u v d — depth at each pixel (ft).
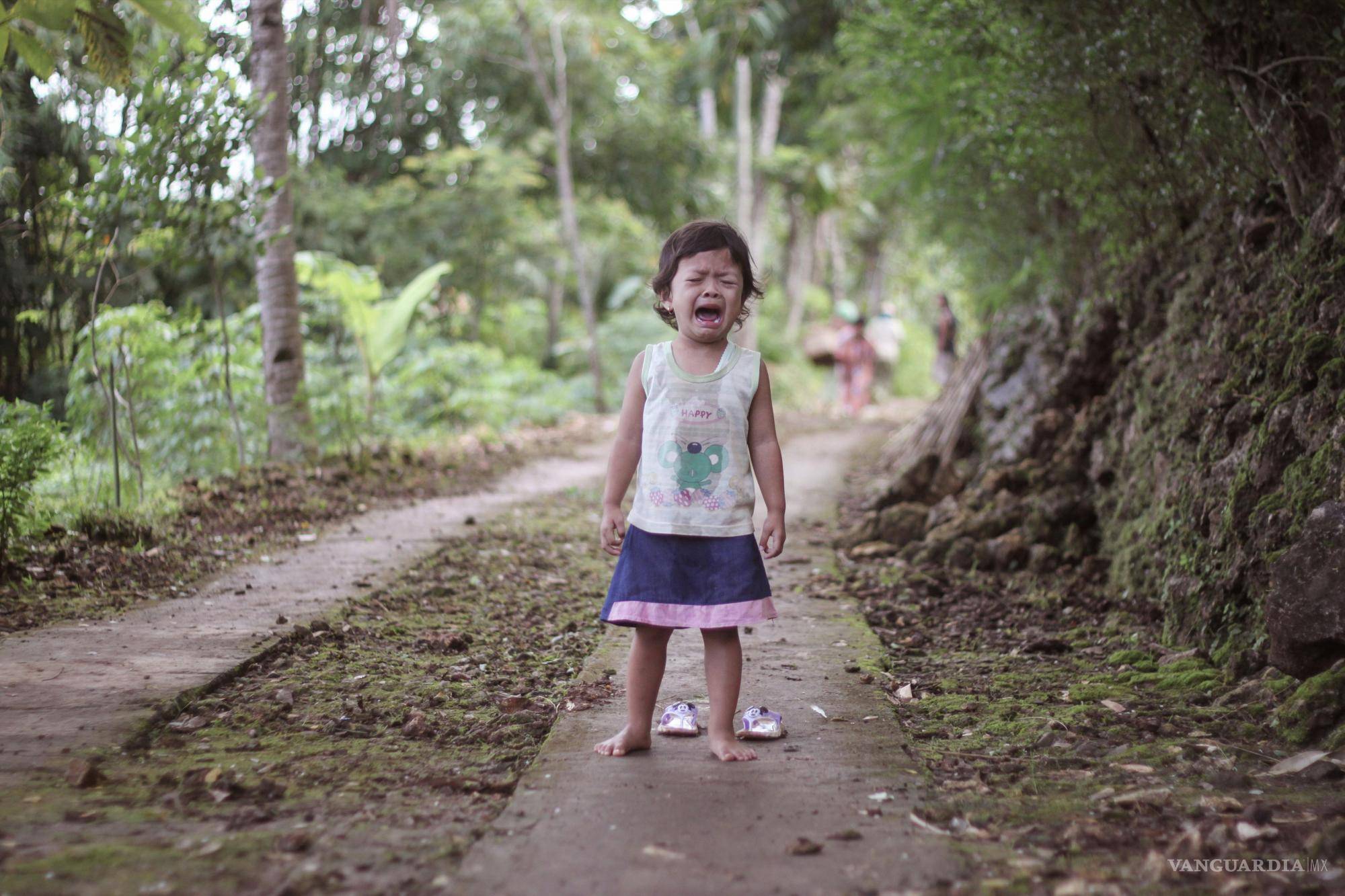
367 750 10.36
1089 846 8.00
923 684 12.91
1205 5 14.24
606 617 10.20
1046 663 13.89
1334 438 11.93
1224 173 16.14
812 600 17.48
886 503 24.68
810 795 9.07
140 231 23.06
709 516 10.09
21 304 23.35
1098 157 18.10
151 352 24.86
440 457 32.24
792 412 56.13
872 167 30.81
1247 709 11.16
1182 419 16.40
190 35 15.47
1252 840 7.93
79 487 21.90
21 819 8.26
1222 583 13.23
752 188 72.84
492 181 49.85
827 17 52.90
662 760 9.99
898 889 7.27
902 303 109.09
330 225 46.42
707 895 7.16
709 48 57.06
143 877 7.26
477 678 13.00
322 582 17.35
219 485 23.97
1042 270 23.71
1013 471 21.91
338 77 42.78
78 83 22.67
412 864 7.62
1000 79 18.24
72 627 14.12
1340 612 10.57
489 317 56.80
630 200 63.77
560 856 7.75
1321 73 13.79
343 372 38.01
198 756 10.00
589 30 54.70
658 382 10.33
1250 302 15.47
